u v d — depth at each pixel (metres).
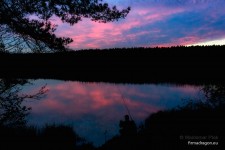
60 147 8.16
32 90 23.97
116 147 7.22
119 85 26.61
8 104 6.15
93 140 9.53
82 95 22.09
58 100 20.00
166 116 8.99
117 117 13.70
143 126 9.10
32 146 7.71
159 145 6.79
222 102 9.18
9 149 7.09
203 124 7.43
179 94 18.25
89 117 14.27
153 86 24.06
